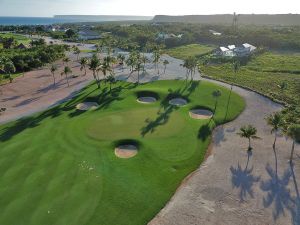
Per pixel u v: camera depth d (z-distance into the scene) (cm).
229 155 5731
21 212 4184
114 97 8788
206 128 6775
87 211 4212
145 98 8862
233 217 4147
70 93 9438
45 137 6366
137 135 6444
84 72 12400
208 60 14900
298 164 5391
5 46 18100
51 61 14725
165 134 6494
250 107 8075
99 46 19600
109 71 11175
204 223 4056
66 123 7081
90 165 5331
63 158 5541
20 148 5875
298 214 4181
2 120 7388
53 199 4441
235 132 6669
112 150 5909
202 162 5519
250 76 11562
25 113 7838
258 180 4953
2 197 4475
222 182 4909
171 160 5525
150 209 4306
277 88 9775
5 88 10331
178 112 7700
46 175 5016
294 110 7669
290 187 4759
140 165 5384
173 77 11156
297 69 12688
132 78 11075
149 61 14175
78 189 4669
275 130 6222
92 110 7925
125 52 18275
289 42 19088
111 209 4275
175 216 4188
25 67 13175
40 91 9881
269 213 4206
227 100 8456
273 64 13975
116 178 4975
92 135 6462
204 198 4538
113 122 7119
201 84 9844
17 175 5006
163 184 4859
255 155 5709
